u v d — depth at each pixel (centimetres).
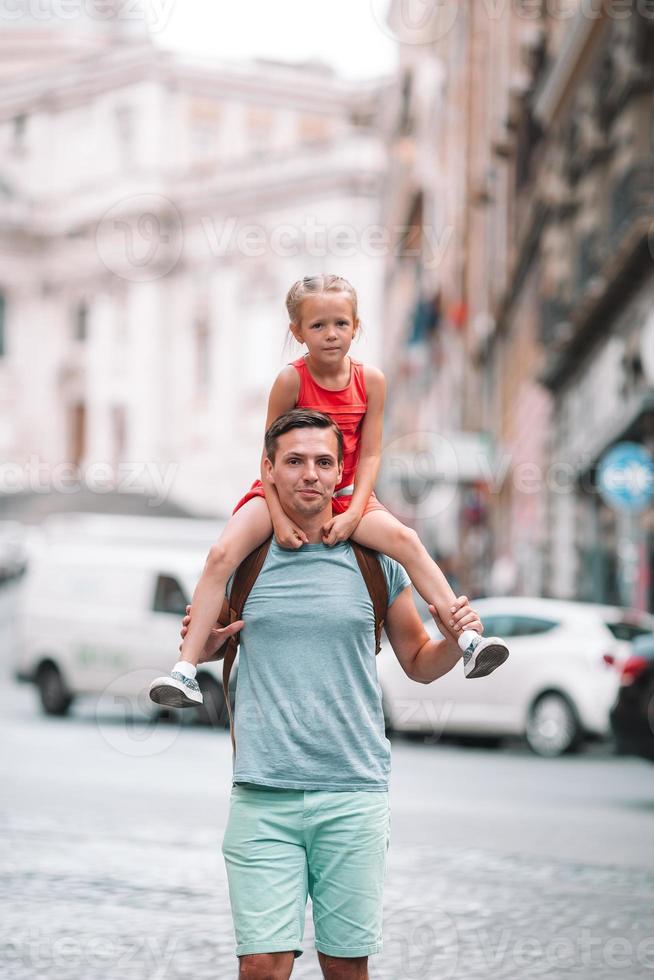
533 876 1099
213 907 953
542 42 4131
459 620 533
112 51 10550
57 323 10681
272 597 526
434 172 7094
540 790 1738
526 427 4594
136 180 10269
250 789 523
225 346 10056
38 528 5984
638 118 3086
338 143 9588
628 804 1614
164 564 2756
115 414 10531
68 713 2855
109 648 2753
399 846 1238
